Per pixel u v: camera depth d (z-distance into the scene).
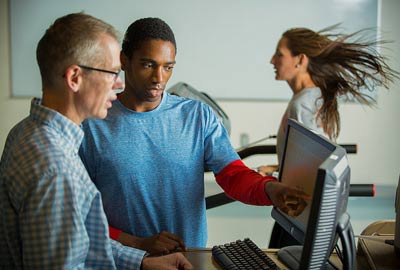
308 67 2.94
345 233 1.39
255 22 4.92
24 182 1.25
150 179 1.80
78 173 1.32
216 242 4.31
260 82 5.01
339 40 2.95
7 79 5.06
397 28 4.82
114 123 1.79
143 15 4.95
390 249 1.74
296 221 1.63
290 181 1.70
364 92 4.86
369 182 5.08
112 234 1.78
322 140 1.50
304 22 4.91
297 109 2.81
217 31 4.95
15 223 1.30
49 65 1.34
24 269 1.28
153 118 1.80
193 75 5.02
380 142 5.01
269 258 1.65
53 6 4.98
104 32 1.37
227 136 1.95
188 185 1.85
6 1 4.96
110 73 1.37
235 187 1.85
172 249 1.75
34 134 1.31
